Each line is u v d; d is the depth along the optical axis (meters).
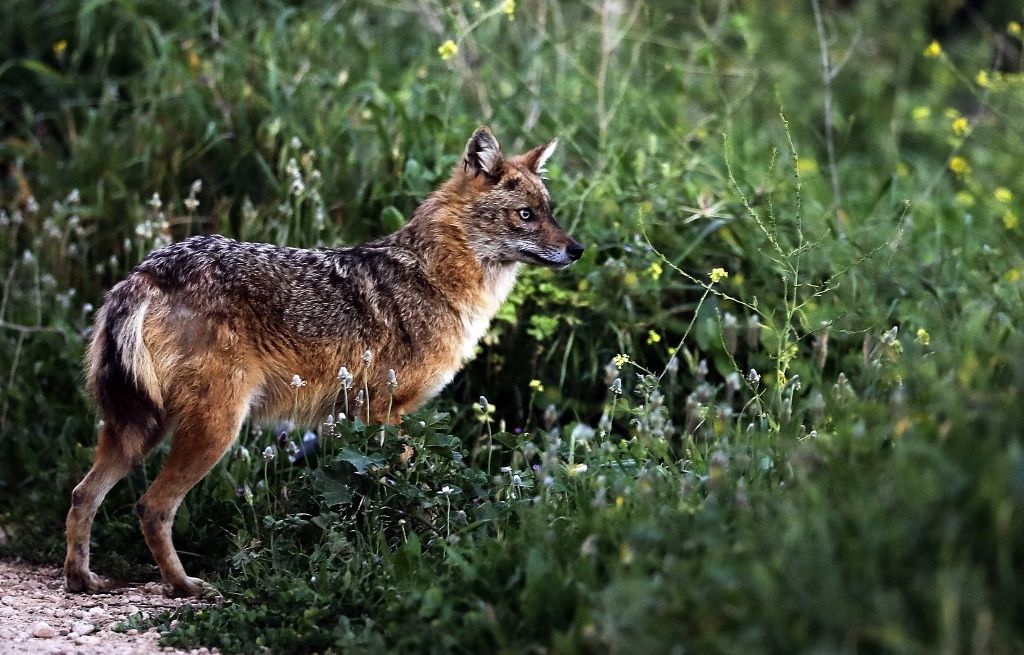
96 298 13.31
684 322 12.37
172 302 9.39
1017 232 13.69
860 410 7.55
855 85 20.80
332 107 14.69
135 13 16.14
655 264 11.93
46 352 12.55
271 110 14.37
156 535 9.41
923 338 9.93
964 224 13.66
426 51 16.22
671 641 5.91
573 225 12.52
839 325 11.71
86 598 9.41
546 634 6.84
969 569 5.67
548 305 12.31
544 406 11.91
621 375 11.80
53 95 16.06
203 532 10.19
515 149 14.41
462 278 10.77
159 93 15.24
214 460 9.50
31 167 15.12
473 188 10.86
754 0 20.62
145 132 14.31
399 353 10.40
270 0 16.47
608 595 6.35
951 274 12.59
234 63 15.15
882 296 12.23
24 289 13.30
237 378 9.56
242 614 8.20
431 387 10.69
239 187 13.91
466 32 13.53
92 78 16.03
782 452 8.02
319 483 9.32
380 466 9.20
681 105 16.17
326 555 8.96
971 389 6.71
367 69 15.98
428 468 9.45
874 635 5.44
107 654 7.74
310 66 15.40
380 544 8.77
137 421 9.30
